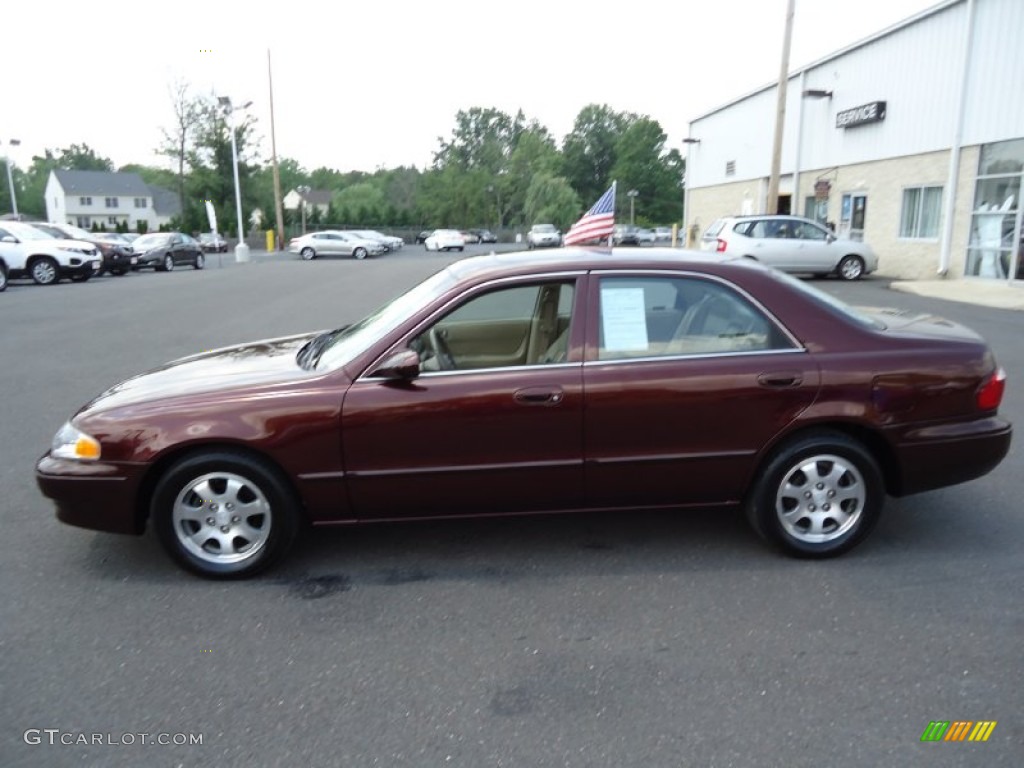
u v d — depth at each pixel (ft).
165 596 12.34
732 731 8.93
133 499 12.50
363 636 11.07
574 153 356.59
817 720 9.11
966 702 9.39
